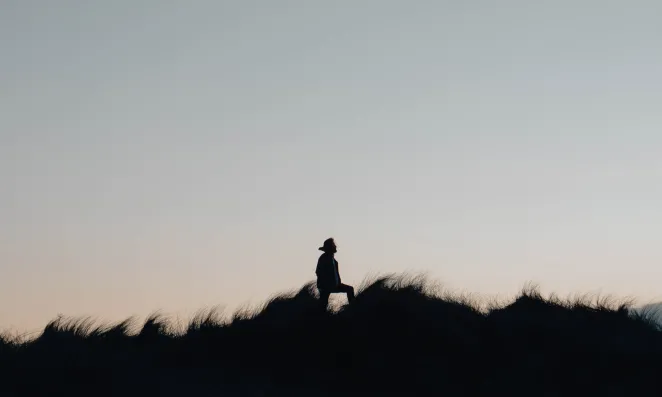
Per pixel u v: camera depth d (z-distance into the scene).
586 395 18.06
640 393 18.22
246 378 17.70
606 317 22.42
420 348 18.78
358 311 19.66
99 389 15.76
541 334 20.12
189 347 18.69
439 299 21.09
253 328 19.27
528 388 18.09
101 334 19.11
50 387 15.52
